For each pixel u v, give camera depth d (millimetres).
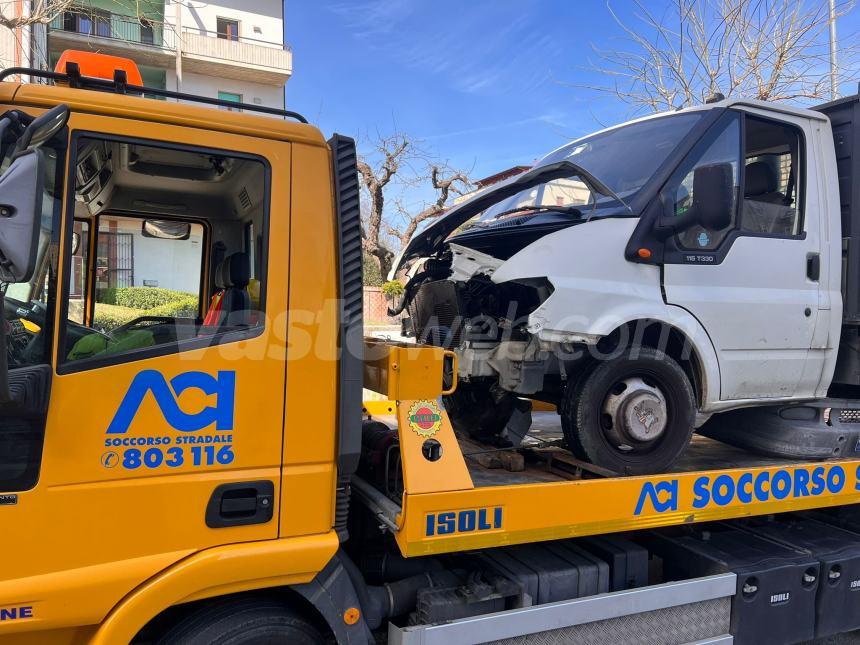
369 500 2848
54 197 2145
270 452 2381
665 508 3016
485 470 3266
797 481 3398
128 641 2166
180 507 2260
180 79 24203
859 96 3766
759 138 3857
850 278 3797
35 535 2098
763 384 3545
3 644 2172
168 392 2246
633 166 3541
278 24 26781
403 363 2592
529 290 3211
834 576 3576
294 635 2465
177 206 3146
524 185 3830
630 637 3021
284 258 2424
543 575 2955
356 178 2564
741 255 3461
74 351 2188
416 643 2580
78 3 18844
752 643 3316
